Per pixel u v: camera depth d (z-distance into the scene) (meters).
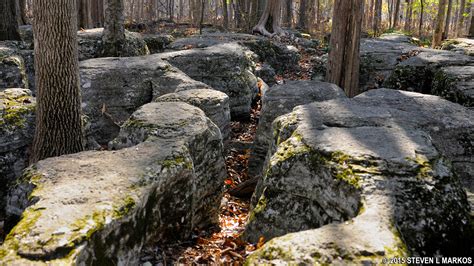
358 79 8.91
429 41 20.84
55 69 5.11
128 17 34.69
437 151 3.62
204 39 13.16
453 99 6.85
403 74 8.68
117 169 3.67
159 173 3.67
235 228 5.00
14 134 5.45
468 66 8.09
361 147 3.63
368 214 2.84
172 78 8.31
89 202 3.09
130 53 11.03
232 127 8.98
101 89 8.00
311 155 3.68
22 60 8.27
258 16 20.02
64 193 3.20
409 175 3.20
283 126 4.64
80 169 3.68
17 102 5.94
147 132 4.59
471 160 4.44
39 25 5.01
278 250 2.56
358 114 4.74
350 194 3.16
